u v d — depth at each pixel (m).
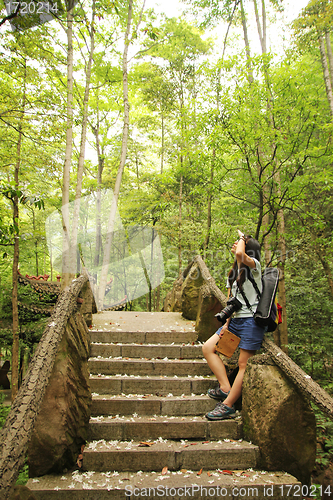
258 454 2.44
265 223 6.79
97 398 2.88
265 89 5.27
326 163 5.86
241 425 2.69
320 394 2.17
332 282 6.05
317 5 6.30
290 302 6.13
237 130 5.20
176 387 3.10
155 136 15.55
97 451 2.36
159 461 2.37
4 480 1.34
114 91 14.34
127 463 2.35
